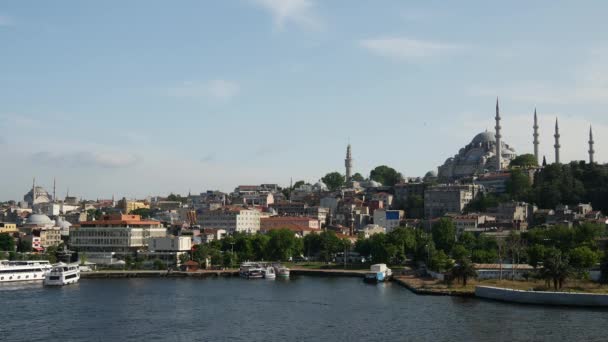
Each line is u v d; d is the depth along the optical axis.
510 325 189.88
